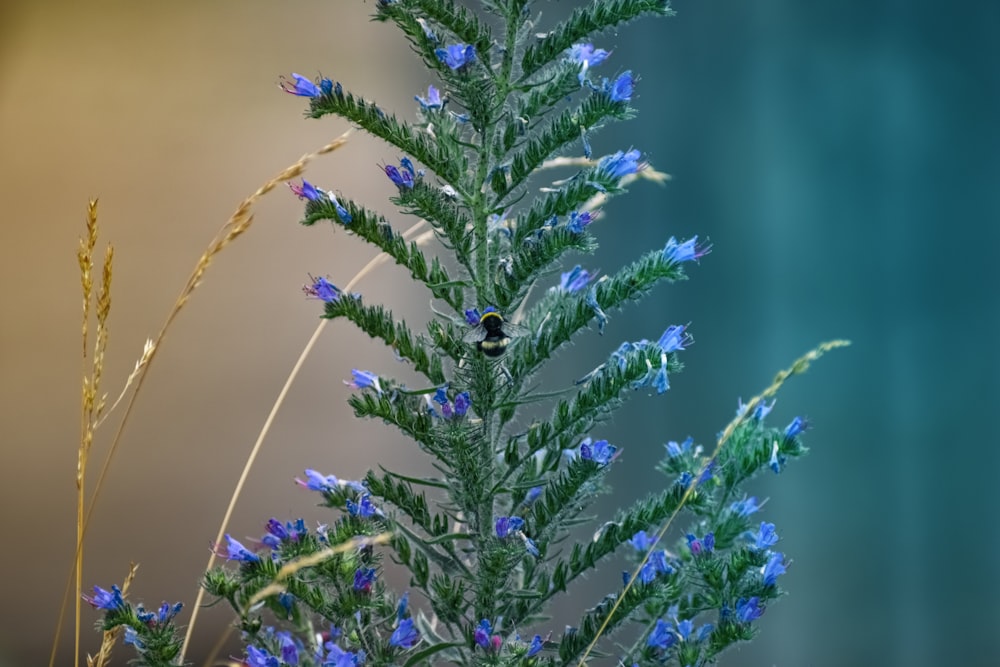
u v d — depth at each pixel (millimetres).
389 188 3000
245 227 1526
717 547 1528
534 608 1521
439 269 1532
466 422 1509
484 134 1524
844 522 3180
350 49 3123
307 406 2953
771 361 3205
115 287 3012
